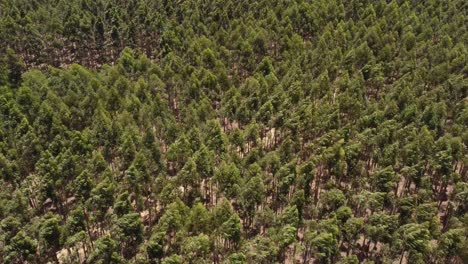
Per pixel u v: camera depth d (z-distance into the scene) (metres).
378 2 130.88
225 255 60.94
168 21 125.25
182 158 73.88
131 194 71.94
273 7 130.75
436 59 100.81
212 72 99.38
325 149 71.50
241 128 88.44
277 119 81.12
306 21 120.88
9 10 128.25
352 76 98.69
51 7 134.38
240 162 71.50
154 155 73.94
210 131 76.06
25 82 98.00
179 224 60.47
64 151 74.62
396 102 84.81
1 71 106.00
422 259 57.25
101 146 79.19
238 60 107.44
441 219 69.38
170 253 60.34
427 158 72.00
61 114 83.88
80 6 134.75
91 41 123.12
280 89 87.81
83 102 87.06
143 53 117.75
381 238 59.59
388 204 66.19
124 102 88.38
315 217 65.50
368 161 77.12
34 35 118.38
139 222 60.97
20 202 64.25
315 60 100.19
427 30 111.06
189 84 92.19
